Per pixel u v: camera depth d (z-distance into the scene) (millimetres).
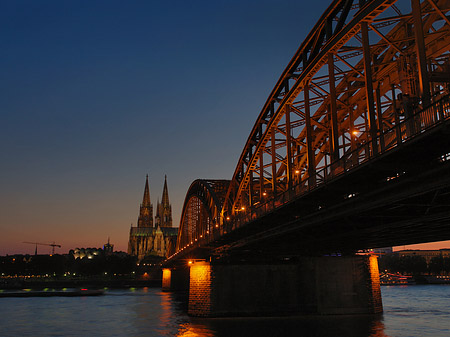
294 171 52000
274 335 45188
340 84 42062
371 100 27828
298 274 60812
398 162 23766
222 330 49219
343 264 58312
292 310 59344
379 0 28219
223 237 59250
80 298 119750
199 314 61094
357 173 26219
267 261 61625
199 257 95375
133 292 152500
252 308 59938
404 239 43906
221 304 60250
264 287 60469
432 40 29984
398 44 33156
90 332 54094
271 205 41156
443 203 27406
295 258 63219
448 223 31750
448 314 63906
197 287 62375
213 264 61500
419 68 22828
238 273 61031
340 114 43906
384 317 56062
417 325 51656
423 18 30906
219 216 77062
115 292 152625
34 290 169125
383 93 38000
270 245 58031
